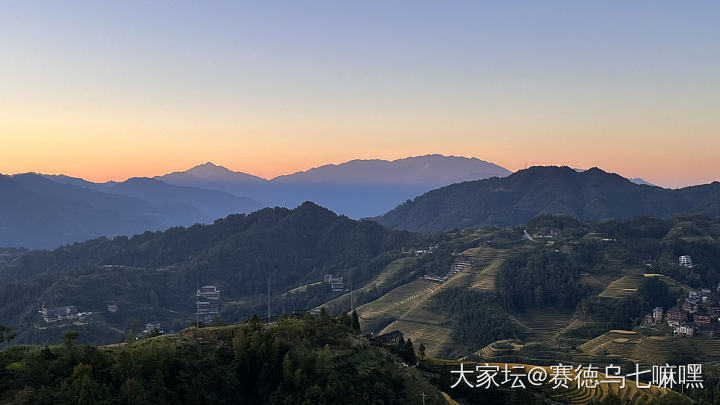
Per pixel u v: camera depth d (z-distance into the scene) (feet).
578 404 384.68
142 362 230.48
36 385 209.87
